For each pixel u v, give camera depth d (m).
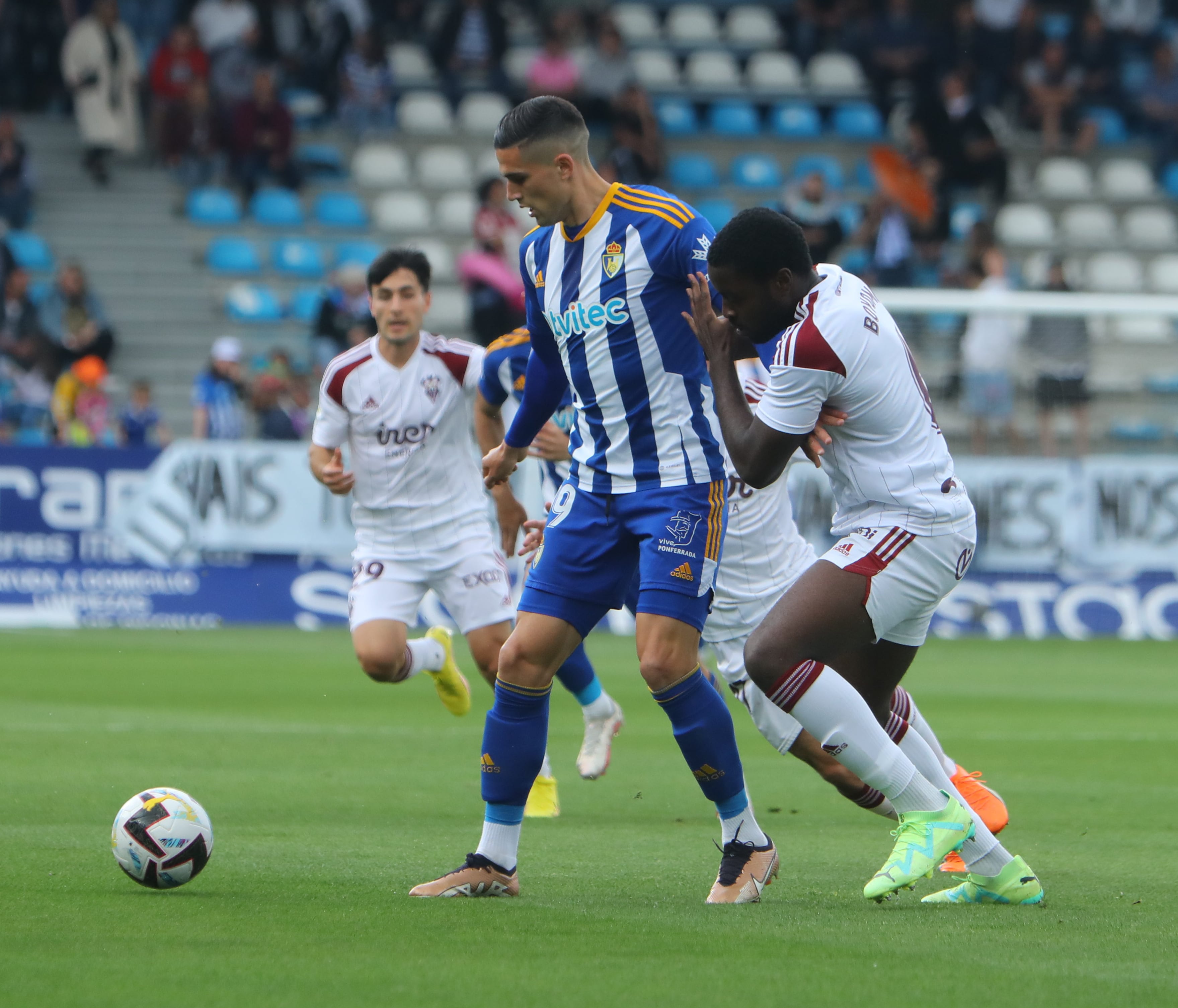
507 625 24.58
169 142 75.38
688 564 15.53
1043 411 61.00
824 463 15.68
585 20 85.75
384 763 26.66
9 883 15.81
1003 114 86.44
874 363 14.95
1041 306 60.56
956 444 60.88
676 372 15.61
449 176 79.62
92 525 54.53
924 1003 11.34
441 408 24.27
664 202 15.72
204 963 12.35
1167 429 61.22
